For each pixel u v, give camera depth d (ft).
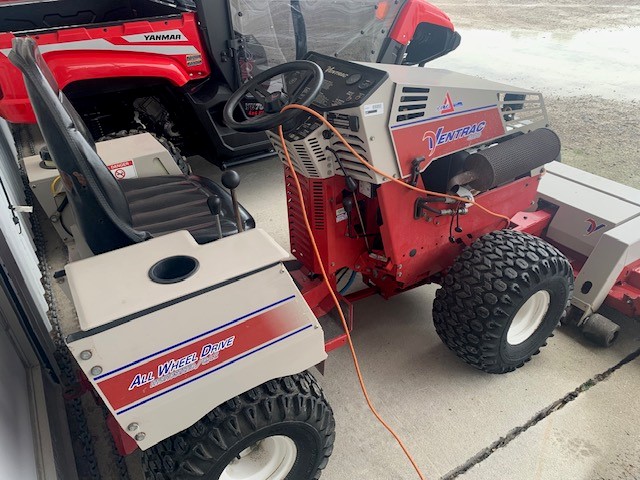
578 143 11.98
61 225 8.09
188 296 3.66
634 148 11.75
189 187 7.00
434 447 5.34
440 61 17.84
